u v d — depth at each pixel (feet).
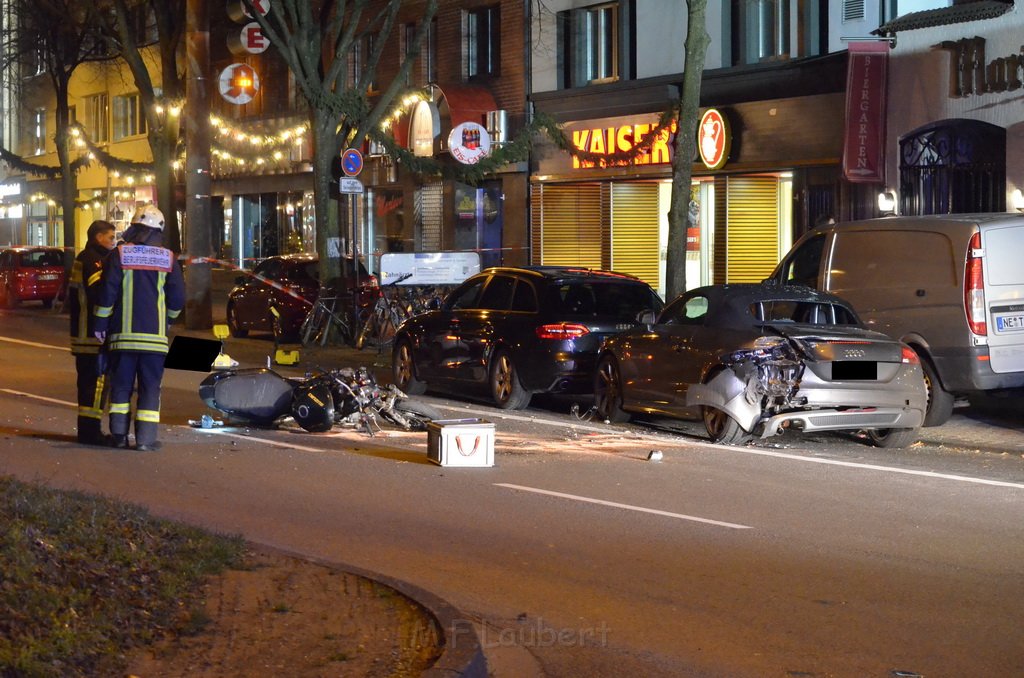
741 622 22.50
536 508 32.07
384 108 80.89
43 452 38.91
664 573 25.80
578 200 93.15
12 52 161.58
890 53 68.18
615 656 20.77
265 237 129.59
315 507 31.96
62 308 112.27
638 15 86.22
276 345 73.15
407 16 105.91
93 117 163.73
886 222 48.14
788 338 40.65
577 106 91.25
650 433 45.24
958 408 52.70
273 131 124.06
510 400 51.16
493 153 91.97
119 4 94.32
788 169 77.20
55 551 21.67
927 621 22.47
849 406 40.57
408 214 108.27
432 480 35.83
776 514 31.53
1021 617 22.68
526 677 19.85
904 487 35.35
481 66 100.68
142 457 38.63
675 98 83.82
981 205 64.90
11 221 191.93
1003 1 63.31
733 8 80.64
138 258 39.04
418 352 55.83
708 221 83.82
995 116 62.80
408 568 26.11
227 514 30.94
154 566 22.39
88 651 17.99
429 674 17.65
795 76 76.02
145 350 39.19
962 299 44.91
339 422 44.83
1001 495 34.22
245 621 20.44
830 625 22.27
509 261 98.32
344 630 20.04
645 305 51.24
